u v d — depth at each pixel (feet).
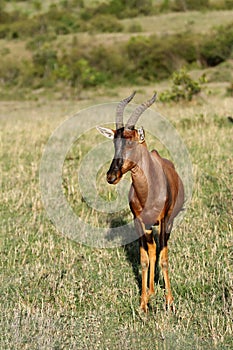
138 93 325.62
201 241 89.86
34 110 286.25
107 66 420.77
